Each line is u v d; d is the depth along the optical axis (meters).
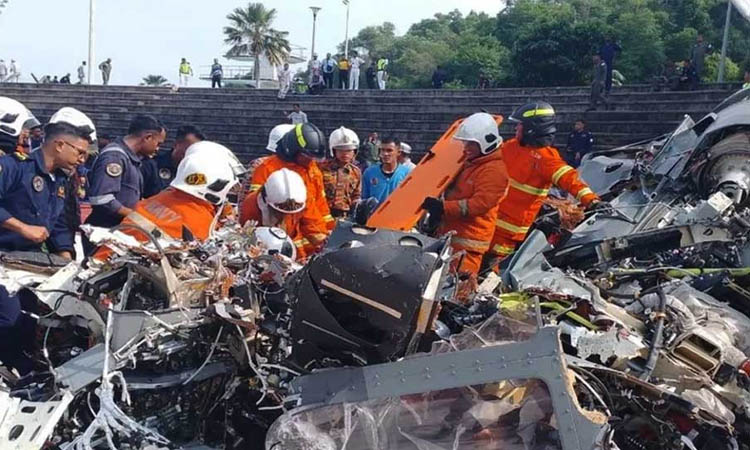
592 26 32.03
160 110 27.45
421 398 3.06
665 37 40.81
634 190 7.51
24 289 4.11
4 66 33.91
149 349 3.38
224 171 4.66
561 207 6.64
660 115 17.81
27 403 3.20
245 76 53.94
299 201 5.03
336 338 3.15
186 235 4.22
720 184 6.60
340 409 3.07
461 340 3.27
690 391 3.62
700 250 5.75
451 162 5.95
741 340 4.20
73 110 4.82
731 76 35.16
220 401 3.45
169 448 3.19
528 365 2.94
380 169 8.00
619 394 3.43
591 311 4.01
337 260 3.10
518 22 49.81
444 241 3.38
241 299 3.50
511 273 4.84
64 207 5.57
